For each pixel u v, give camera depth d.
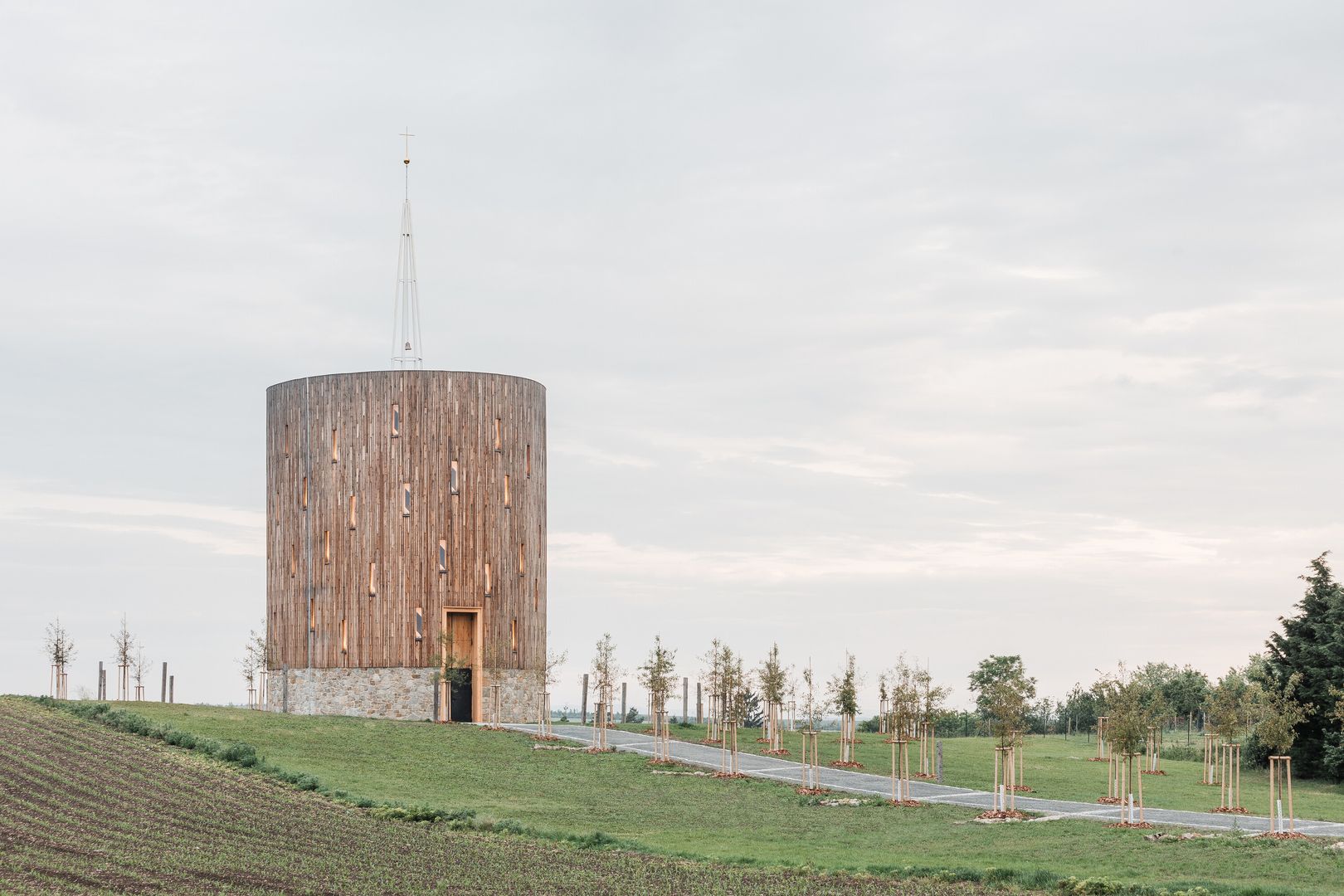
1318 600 65.00
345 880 30.27
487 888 30.39
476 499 71.00
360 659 69.62
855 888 31.62
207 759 46.84
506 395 72.62
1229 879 32.59
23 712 53.62
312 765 49.22
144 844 32.94
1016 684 54.97
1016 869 33.12
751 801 47.69
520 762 54.66
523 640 72.38
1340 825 42.78
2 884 27.66
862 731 89.50
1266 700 51.41
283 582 72.88
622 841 37.81
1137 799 49.97
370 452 70.69
